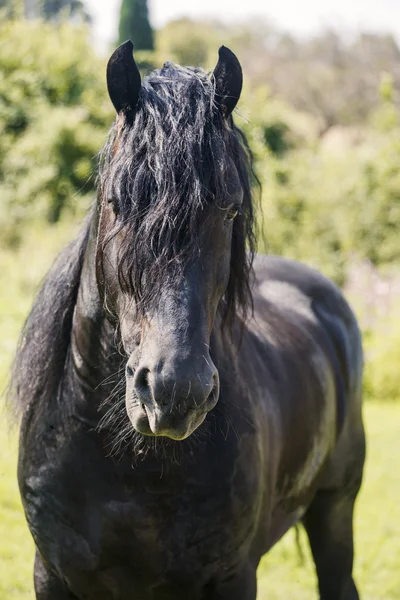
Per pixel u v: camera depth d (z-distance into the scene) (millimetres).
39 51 23891
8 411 3104
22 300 12875
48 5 36406
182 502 2691
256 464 2865
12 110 22203
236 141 2549
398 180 20828
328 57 43094
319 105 40375
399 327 12875
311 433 3576
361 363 4602
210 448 2705
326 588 4289
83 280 2785
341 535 4281
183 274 2225
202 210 2270
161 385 2100
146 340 2195
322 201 20359
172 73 2535
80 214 18172
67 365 2848
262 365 3266
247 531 2832
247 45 47062
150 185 2248
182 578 2758
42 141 20000
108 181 2395
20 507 5996
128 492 2682
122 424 2641
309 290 4371
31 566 5145
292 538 6289
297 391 3479
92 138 20219
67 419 2766
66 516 2777
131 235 2236
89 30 26125
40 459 2826
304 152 24719
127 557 2740
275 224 17906
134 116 2410
